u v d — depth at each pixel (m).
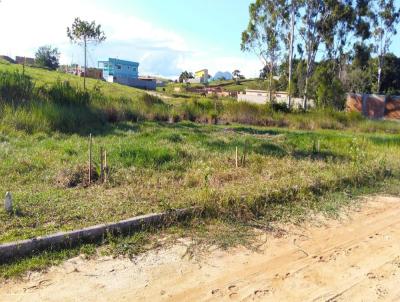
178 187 6.30
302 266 4.25
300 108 26.31
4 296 3.39
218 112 20.33
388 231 5.36
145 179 6.59
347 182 7.44
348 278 4.04
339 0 32.06
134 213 5.05
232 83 93.50
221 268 4.11
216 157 8.55
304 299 3.62
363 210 6.18
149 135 11.20
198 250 4.46
